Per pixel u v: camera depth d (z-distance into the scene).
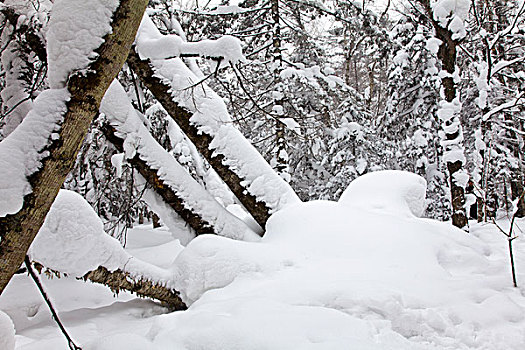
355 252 3.52
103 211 6.18
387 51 9.98
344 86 10.13
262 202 4.75
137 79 5.07
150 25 4.58
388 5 8.61
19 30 3.93
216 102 4.79
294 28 9.09
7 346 1.75
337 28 11.41
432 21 7.70
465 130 10.13
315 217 4.14
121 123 4.28
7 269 1.61
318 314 2.34
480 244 4.25
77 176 5.40
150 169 4.43
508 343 2.24
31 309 3.56
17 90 4.08
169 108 4.65
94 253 3.03
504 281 3.12
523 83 10.24
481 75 8.09
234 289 3.08
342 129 10.54
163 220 4.75
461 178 7.24
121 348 2.06
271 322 2.23
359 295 2.58
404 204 4.77
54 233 2.86
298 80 9.18
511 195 12.63
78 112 1.70
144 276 3.33
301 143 10.81
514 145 12.18
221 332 2.13
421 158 9.67
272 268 3.39
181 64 4.64
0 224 1.55
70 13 1.70
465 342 2.27
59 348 2.43
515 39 9.34
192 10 7.74
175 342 2.14
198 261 3.35
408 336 2.33
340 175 10.66
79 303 3.76
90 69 1.70
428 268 3.26
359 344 2.01
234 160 4.70
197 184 4.69
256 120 10.60
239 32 8.44
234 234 4.59
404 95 9.85
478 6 9.30
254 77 10.41
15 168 1.59
